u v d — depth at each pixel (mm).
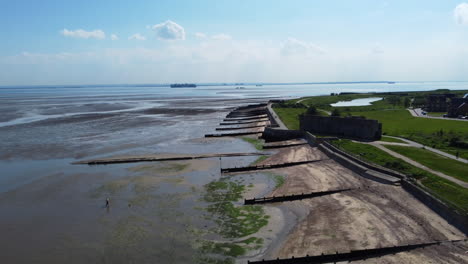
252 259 26891
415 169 42344
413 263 24641
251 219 33812
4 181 47625
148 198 40094
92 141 76125
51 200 40281
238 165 54531
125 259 27516
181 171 51312
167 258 27453
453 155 49094
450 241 26828
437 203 32031
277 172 49781
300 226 31703
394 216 31797
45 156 61938
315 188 40938
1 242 30750
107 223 33812
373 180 41781
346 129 68500
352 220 31734
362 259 25906
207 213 35531
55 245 30000
